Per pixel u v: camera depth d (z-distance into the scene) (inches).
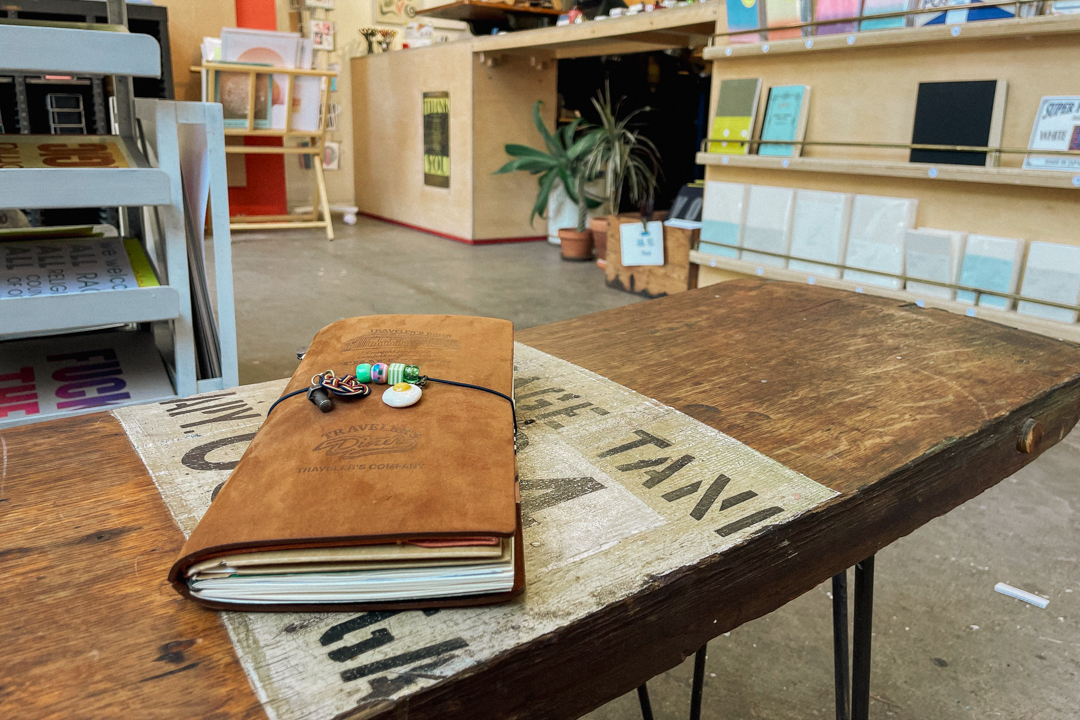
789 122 111.3
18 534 23.7
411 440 23.1
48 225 89.7
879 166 97.6
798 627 57.0
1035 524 70.0
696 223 141.6
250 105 199.5
